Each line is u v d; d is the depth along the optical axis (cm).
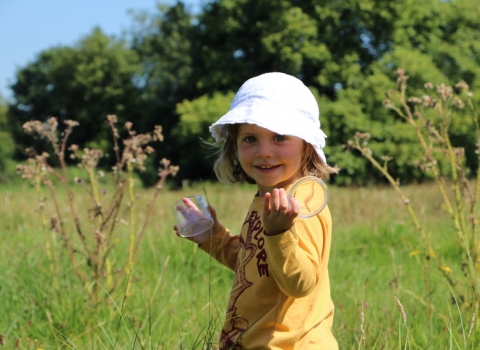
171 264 556
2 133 4347
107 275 423
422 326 377
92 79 3853
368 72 2844
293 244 203
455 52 2964
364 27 2964
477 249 388
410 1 2897
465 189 412
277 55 2859
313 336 221
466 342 283
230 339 229
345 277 556
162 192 1658
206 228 272
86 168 434
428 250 420
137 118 3825
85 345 342
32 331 372
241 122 226
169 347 330
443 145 407
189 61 3384
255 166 234
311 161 244
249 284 229
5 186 2256
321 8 2894
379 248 701
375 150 2508
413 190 1177
